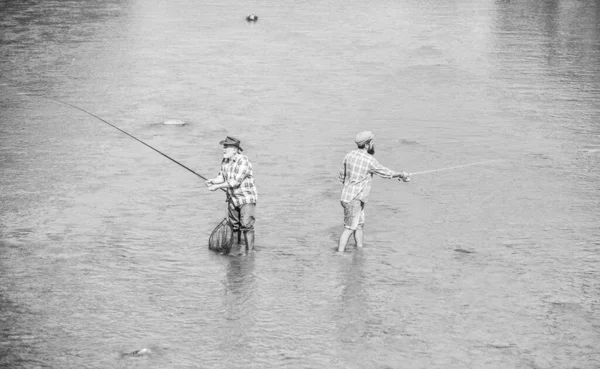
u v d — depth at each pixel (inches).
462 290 429.7
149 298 416.5
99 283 433.1
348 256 475.5
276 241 498.9
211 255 475.5
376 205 564.4
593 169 642.8
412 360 356.5
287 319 394.9
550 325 390.9
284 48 1162.6
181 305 408.8
